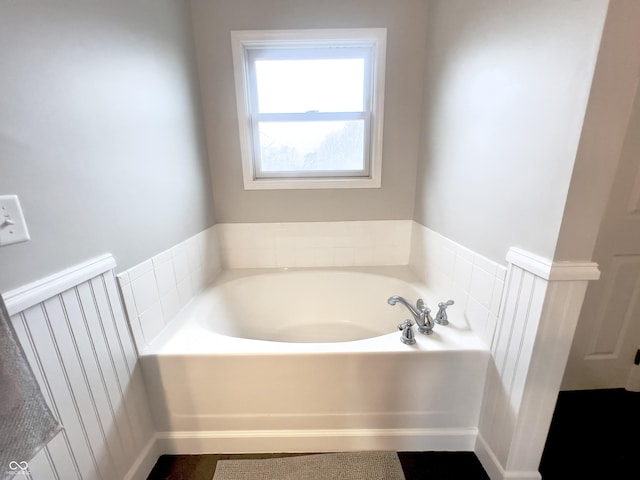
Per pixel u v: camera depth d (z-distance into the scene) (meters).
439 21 1.48
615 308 1.44
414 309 1.32
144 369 1.17
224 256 2.00
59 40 0.80
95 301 0.94
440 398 1.21
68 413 0.84
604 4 0.67
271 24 1.63
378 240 2.00
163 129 1.32
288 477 1.17
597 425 1.36
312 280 1.98
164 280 1.33
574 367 1.52
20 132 0.71
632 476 1.15
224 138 1.79
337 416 1.24
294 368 1.16
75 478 0.86
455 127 1.37
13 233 0.69
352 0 1.60
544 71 0.85
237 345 1.20
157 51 1.27
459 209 1.36
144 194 1.19
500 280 1.07
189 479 1.18
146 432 1.20
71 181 0.85
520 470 1.08
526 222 0.94
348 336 1.92
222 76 1.69
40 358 0.76
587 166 0.77
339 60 1.76
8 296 0.68
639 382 1.52
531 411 1.01
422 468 1.21
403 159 1.85
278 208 1.93
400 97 1.74
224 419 1.24
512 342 1.02
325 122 1.86
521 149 0.95
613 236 1.33
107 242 0.99
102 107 0.96
